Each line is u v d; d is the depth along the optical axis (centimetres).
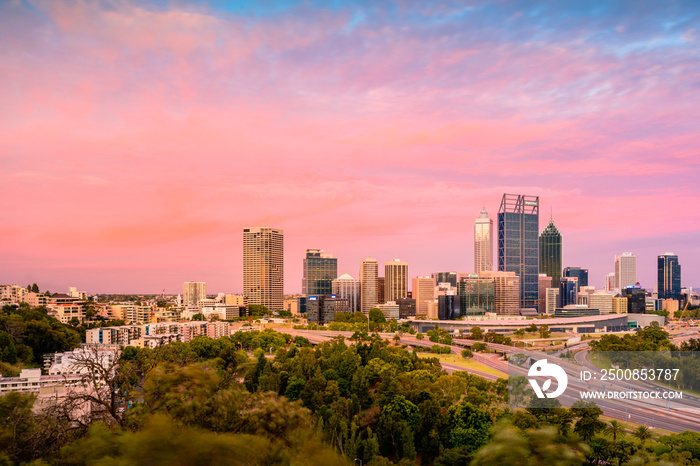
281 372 18875
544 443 2897
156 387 3731
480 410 12788
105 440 2605
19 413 3756
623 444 10800
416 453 12662
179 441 2450
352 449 11162
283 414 3584
